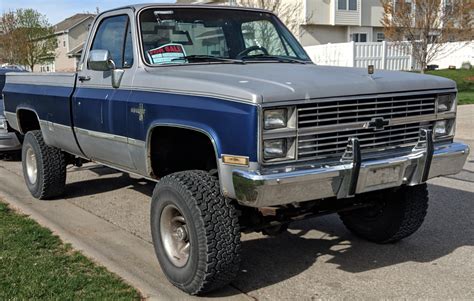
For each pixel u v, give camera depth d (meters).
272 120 3.50
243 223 4.27
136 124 4.50
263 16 5.55
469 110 16.23
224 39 5.13
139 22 4.83
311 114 3.64
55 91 5.98
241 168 3.54
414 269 4.53
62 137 6.02
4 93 7.41
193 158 4.62
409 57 23.72
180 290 4.09
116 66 5.02
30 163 6.96
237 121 3.53
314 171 3.59
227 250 3.81
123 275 4.38
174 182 3.97
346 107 3.79
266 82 3.70
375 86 3.93
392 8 22.05
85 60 5.53
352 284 4.24
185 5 5.11
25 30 49.16
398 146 4.12
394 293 4.07
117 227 5.73
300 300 3.97
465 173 8.05
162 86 4.25
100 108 5.05
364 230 5.21
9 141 9.16
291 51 5.50
